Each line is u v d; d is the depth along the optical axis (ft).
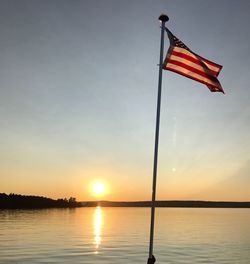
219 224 342.03
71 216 498.69
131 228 282.77
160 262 119.75
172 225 324.19
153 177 49.29
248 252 145.48
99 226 303.68
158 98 50.75
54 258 124.57
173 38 54.95
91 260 122.01
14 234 210.18
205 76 54.29
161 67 51.13
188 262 120.26
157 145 49.75
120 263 116.78
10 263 113.60
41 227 268.00
